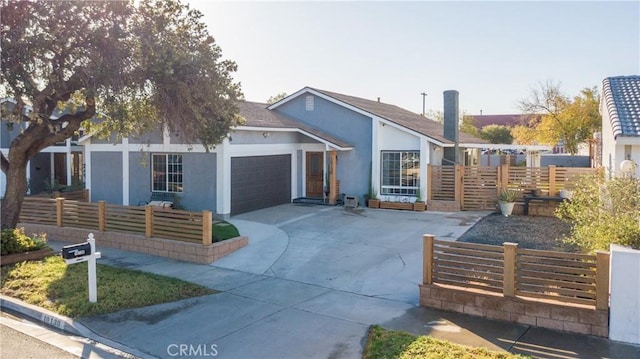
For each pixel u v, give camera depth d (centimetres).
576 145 3669
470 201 1797
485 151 3284
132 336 672
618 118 1280
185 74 1062
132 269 1038
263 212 1766
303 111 2145
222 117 1191
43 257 1109
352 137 2006
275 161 1930
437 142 1812
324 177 2053
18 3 911
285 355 603
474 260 759
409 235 1356
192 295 856
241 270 1038
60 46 964
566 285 688
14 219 1145
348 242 1274
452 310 764
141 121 1155
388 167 1938
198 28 1126
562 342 637
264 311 773
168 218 1180
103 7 967
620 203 846
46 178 2450
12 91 987
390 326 702
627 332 636
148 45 986
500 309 722
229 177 1638
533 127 3928
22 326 729
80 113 1161
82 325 711
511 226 1480
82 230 1325
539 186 1712
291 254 1159
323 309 783
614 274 641
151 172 1772
